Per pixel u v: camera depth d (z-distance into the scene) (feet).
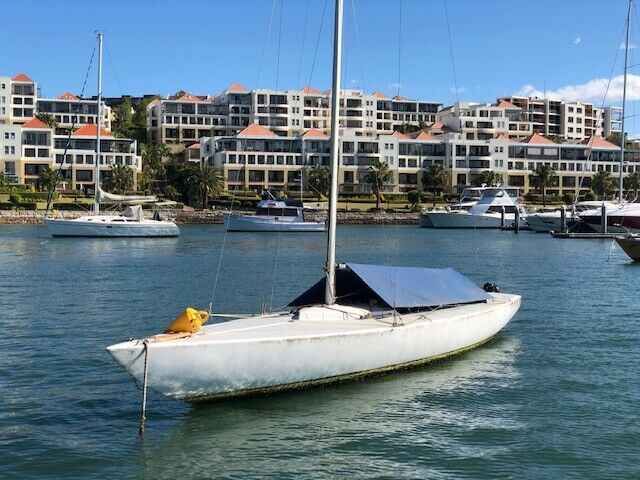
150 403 58.65
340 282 70.49
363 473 46.34
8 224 358.02
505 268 172.96
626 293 126.11
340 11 64.75
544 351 78.02
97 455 48.39
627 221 299.58
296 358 55.47
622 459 48.93
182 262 183.21
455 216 376.48
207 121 587.27
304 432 52.39
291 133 586.86
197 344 51.01
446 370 69.05
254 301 116.06
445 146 536.01
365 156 513.86
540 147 546.67
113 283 137.59
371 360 60.75
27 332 87.51
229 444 50.24
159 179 504.43
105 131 515.09
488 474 46.42
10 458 47.88
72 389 62.59
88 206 401.70
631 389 64.23
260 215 335.06
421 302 70.13
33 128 459.73
